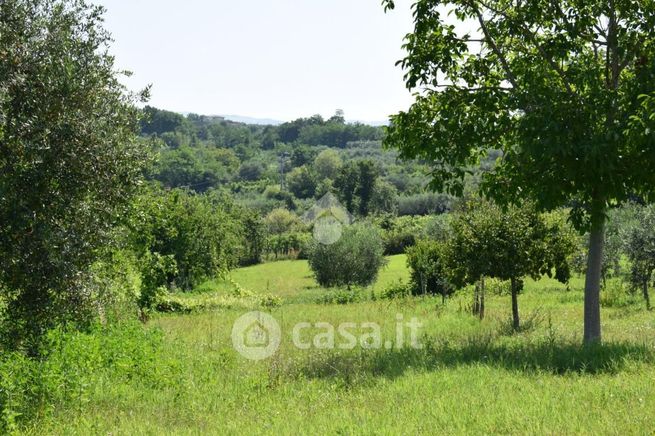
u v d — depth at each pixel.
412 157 14.78
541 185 12.80
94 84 8.40
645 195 13.45
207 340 17.42
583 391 8.78
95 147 8.33
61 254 8.05
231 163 148.62
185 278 43.34
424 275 33.88
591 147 11.50
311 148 154.75
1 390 8.38
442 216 55.00
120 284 16.47
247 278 59.50
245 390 10.57
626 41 13.16
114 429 8.16
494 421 7.46
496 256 17.52
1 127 7.82
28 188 7.95
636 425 6.84
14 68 8.02
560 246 17.64
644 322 18.52
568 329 17.62
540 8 13.73
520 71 14.35
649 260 25.27
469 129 13.81
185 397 10.00
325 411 8.76
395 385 10.22
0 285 8.19
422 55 14.27
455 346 14.08
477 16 14.56
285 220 88.56
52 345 10.95
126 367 11.34
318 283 47.97
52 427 8.17
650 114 10.98
